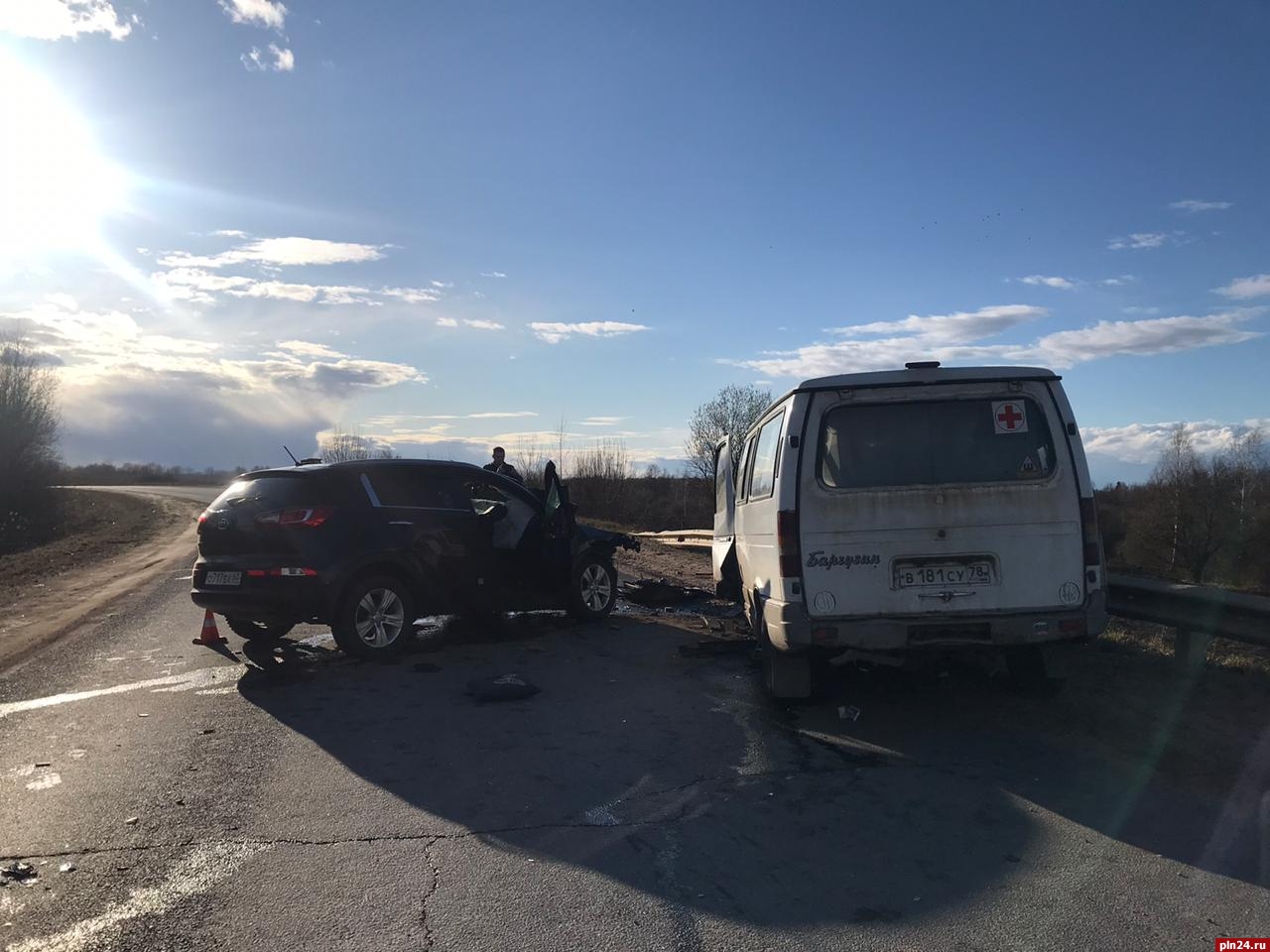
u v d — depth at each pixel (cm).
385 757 541
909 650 567
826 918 342
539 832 427
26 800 470
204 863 393
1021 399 574
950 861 392
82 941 328
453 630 955
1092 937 327
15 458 4184
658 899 358
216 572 768
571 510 962
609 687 711
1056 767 512
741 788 484
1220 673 702
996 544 557
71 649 884
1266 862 388
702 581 1348
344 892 365
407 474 849
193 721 620
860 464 572
